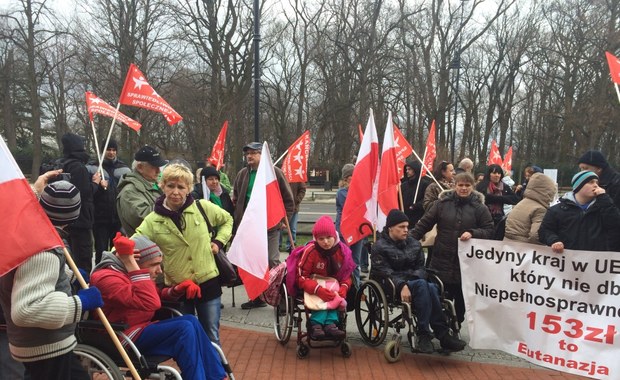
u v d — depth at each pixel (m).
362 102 32.44
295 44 35.84
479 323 4.59
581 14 28.95
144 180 4.68
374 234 5.86
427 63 33.00
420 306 4.60
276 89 37.62
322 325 4.71
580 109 32.50
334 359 4.78
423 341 4.60
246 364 4.63
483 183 8.17
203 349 3.46
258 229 4.74
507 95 39.88
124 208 4.46
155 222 3.91
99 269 3.42
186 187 3.93
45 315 2.35
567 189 32.69
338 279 4.96
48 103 36.47
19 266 2.40
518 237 5.11
